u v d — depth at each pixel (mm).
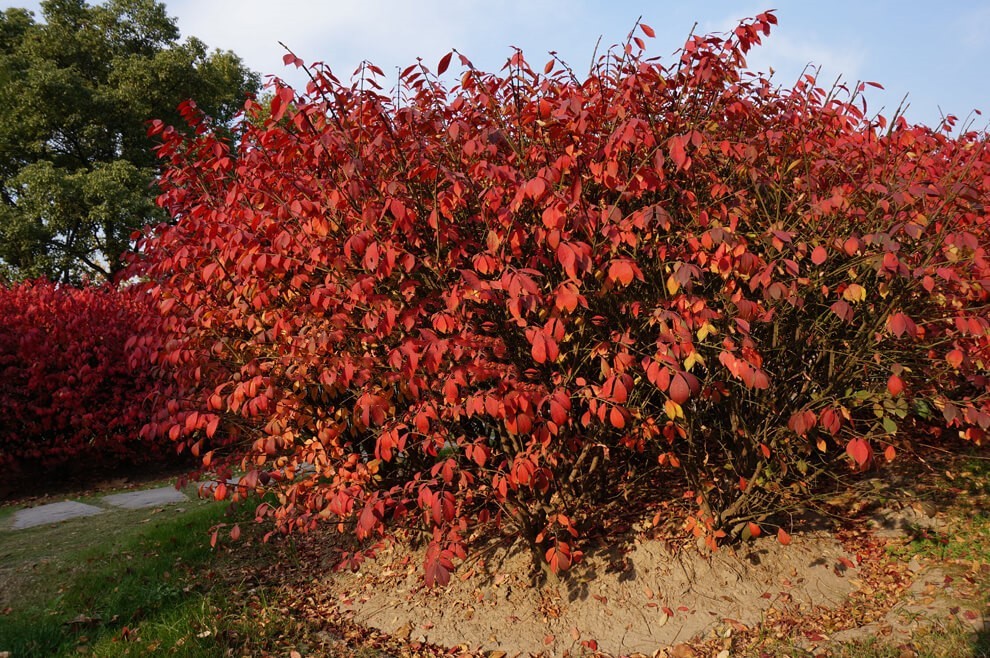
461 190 3502
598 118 3770
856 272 3912
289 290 4094
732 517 4328
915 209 3826
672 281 3430
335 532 5703
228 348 4535
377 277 3658
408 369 3518
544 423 3668
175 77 21406
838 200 3422
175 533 5973
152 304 5270
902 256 3822
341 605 4562
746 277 3568
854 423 4406
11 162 21172
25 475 9172
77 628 4258
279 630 4191
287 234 3643
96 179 19031
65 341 9195
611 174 3393
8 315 9203
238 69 24422
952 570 4047
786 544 4215
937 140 4227
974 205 3684
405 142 3846
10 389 8844
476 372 3463
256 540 5730
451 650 3939
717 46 3848
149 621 4273
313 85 3580
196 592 4719
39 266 19484
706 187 4195
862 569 4273
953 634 3420
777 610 3936
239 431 4941
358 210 3777
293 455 4434
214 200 4559
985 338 3732
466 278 3293
